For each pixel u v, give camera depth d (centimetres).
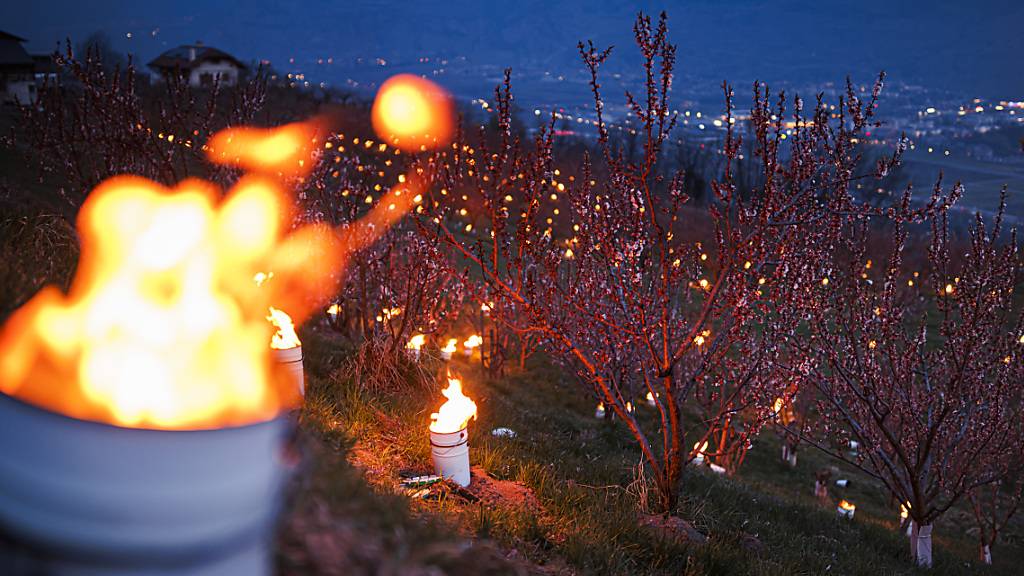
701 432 1855
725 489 1209
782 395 1069
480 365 2042
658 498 849
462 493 661
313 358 1005
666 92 749
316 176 1252
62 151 1109
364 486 405
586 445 1290
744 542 841
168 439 193
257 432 215
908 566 1152
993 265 1081
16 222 657
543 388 1984
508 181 789
